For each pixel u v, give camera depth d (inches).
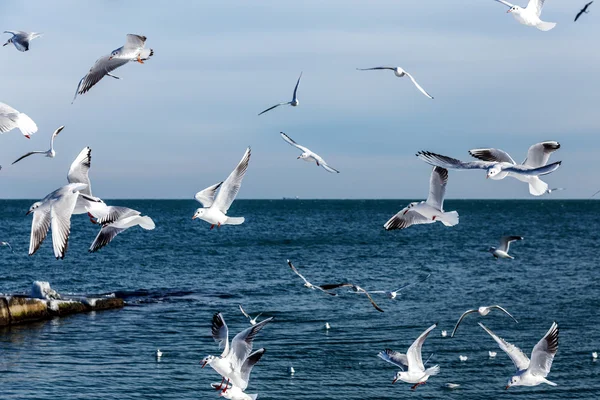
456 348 1238.3
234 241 3705.7
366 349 1233.4
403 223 787.4
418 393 1001.5
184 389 1003.9
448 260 2770.7
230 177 756.6
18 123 634.2
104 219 686.5
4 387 995.3
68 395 969.5
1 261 2534.5
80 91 686.5
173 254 2940.5
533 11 781.3
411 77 904.9
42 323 1401.3
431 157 661.3
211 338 1311.5
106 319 1460.4
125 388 1003.3
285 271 2401.6
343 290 1936.5
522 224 5472.4
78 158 705.0
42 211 606.9
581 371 1098.1
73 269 2381.9
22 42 745.0
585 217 6889.8
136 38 696.4
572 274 2288.4
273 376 1072.8
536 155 738.8
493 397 984.3
